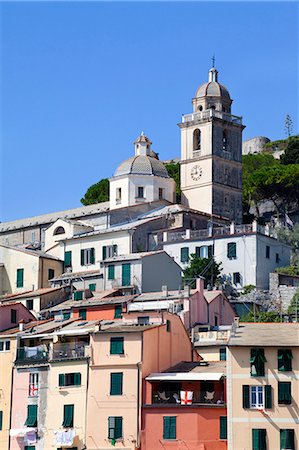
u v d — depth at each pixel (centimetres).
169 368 10944
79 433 10712
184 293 13012
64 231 17200
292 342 9994
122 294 14188
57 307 13362
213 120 18562
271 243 16125
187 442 10181
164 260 14650
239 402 9912
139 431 10381
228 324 13700
